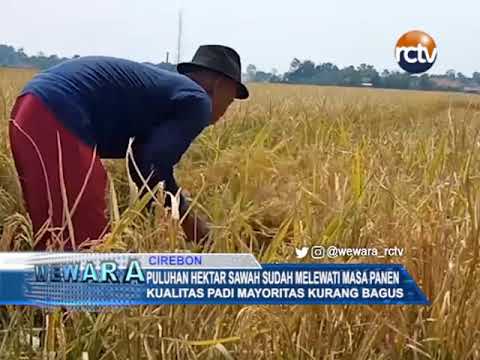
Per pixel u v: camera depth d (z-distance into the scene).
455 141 3.23
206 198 2.91
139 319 2.02
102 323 2.05
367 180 2.55
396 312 2.14
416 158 3.26
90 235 2.51
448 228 2.25
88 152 2.60
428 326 2.13
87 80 2.69
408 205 2.44
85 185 2.37
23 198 2.65
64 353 2.00
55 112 2.58
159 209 2.25
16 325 2.09
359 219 2.33
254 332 2.08
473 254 2.17
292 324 2.10
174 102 2.77
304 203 2.44
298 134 3.80
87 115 2.66
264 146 3.71
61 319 2.10
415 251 2.22
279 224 2.67
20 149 2.56
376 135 3.74
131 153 2.53
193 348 2.03
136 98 2.75
